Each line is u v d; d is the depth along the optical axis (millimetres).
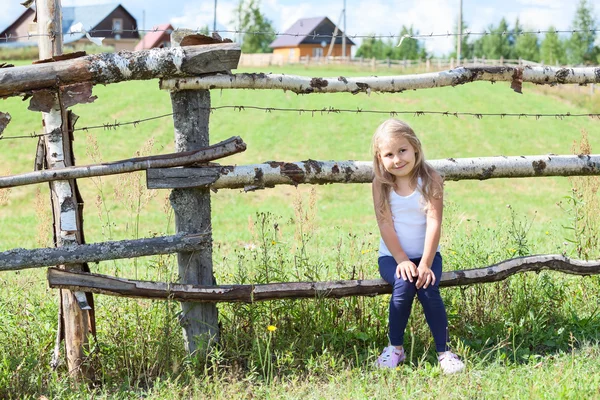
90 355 3742
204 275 3885
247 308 4082
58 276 3600
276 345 3980
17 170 16781
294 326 4125
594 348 3938
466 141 21953
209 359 3836
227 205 14078
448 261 4965
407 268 3756
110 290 3670
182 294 3766
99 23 72812
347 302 4297
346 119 23859
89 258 3621
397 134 3768
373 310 4250
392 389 3373
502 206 13742
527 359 3859
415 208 3857
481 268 4152
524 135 22906
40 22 3828
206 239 3824
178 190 3820
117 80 3645
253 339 3971
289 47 90125
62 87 3600
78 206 3779
